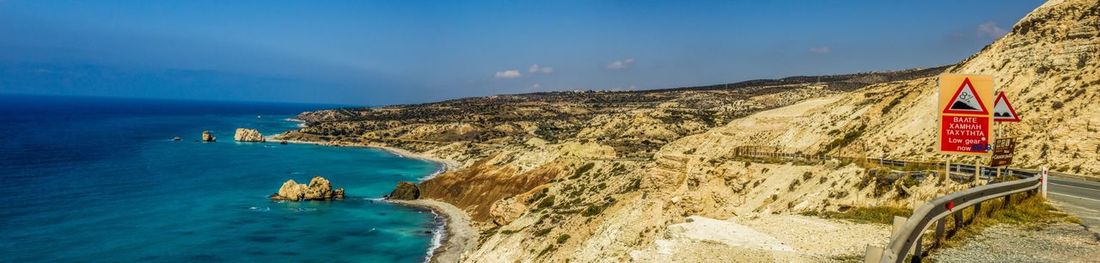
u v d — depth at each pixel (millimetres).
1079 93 35906
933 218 11195
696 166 33500
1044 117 36125
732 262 13742
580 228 45438
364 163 164750
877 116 53281
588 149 100562
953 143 14820
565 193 78875
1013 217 15398
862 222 17359
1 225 71938
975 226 14250
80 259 59469
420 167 160875
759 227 17500
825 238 15359
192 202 92062
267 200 96625
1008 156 19281
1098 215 16047
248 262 60938
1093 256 11547
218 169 133125
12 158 137750
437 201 101688
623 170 77562
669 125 143375
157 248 64562
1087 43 40125
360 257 64438
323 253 65562
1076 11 42812
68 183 105125
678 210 31625
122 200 91062
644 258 14930
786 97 170875
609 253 32281
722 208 30219
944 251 12141
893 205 20422
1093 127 31000
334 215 86688
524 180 97250
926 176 21672
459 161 177250
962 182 20172
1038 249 12156
